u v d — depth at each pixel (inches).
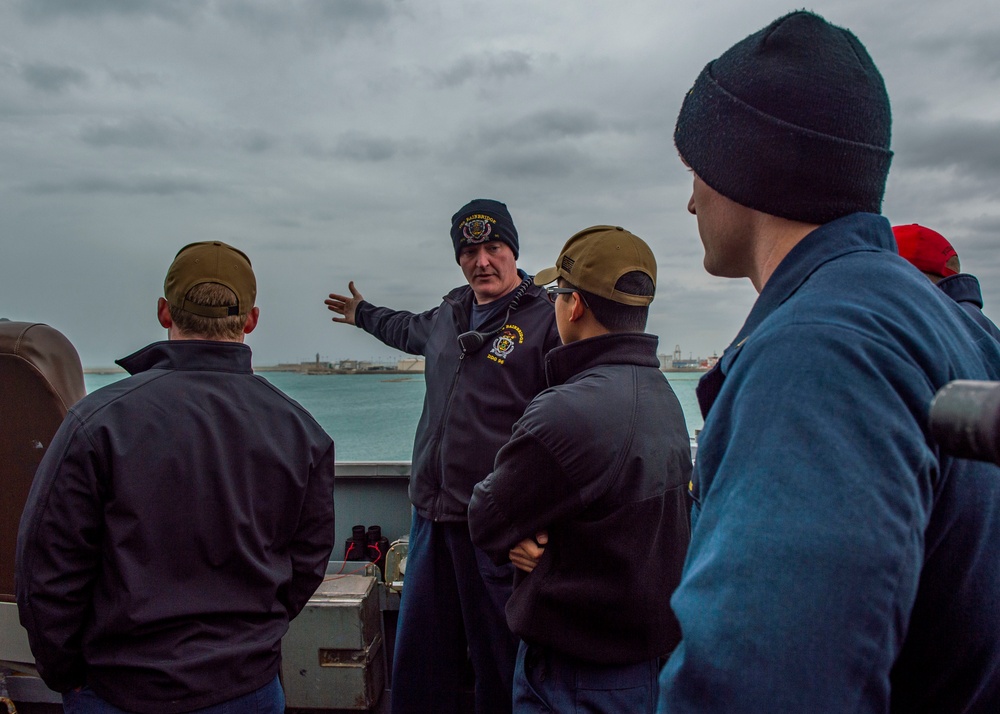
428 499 95.1
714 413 27.4
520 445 60.6
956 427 17.7
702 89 31.7
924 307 26.0
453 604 95.3
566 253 69.1
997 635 26.2
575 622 61.2
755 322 28.8
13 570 78.4
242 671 58.6
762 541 21.5
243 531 60.3
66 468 54.8
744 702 20.8
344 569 114.7
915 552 21.7
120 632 55.7
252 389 64.4
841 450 21.8
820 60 28.3
